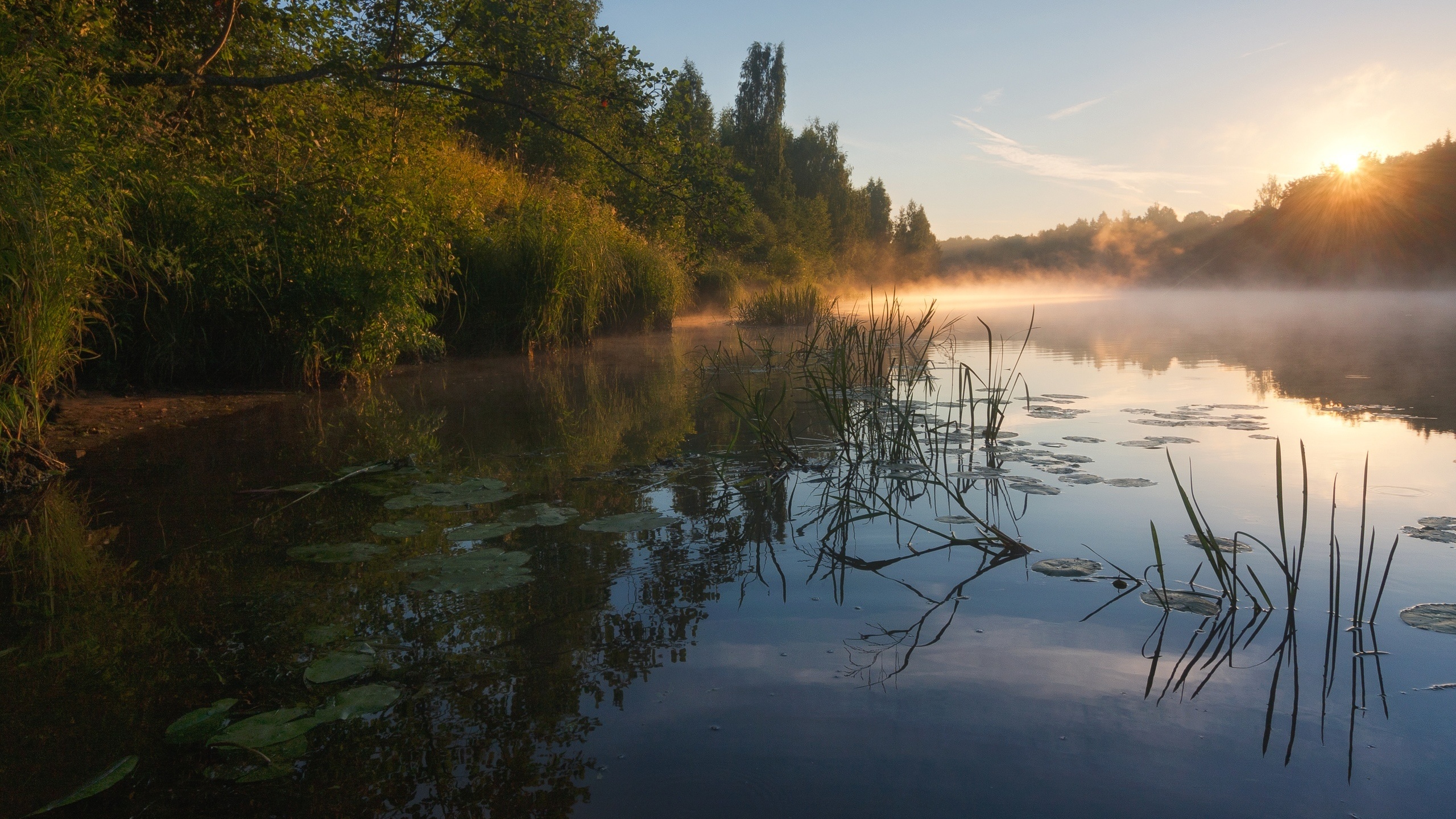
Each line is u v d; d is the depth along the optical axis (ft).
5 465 10.97
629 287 38.60
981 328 49.19
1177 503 10.44
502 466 12.62
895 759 4.81
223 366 19.52
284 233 18.74
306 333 19.48
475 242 28.71
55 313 11.73
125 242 14.51
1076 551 8.68
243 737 5.03
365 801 4.47
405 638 6.49
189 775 4.74
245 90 19.81
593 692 5.63
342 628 6.66
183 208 17.39
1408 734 5.08
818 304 48.60
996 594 7.43
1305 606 7.14
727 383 22.59
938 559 8.42
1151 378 23.70
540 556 8.48
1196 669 5.95
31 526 9.37
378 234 20.07
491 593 7.43
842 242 150.00
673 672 5.90
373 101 22.81
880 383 20.49
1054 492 11.06
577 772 4.67
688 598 7.33
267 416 16.48
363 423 15.99
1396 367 25.27
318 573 7.95
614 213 39.86
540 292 29.53
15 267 10.86
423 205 23.27
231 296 18.28
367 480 11.60
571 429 15.67
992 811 4.33
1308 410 17.46
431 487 11.11
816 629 6.67
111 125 14.76
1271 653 6.21
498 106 43.86
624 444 14.44
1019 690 5.65
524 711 5.37
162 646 6.39
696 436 15.29
